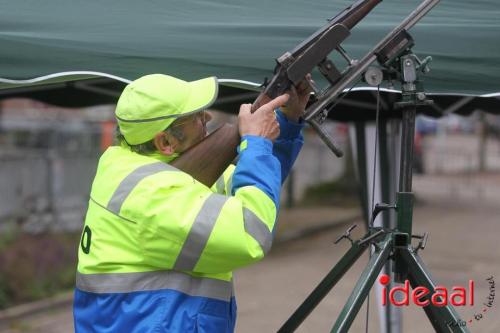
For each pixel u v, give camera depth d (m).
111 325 7.55
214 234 7.12
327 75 7.86
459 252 37.91
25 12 10.27
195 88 7.88
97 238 7.62
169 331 7.36
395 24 10.62
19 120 51.25
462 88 10.02
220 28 10.26
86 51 9.60
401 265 8.10
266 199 7.33
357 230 45.97
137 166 7.66
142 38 9.97
